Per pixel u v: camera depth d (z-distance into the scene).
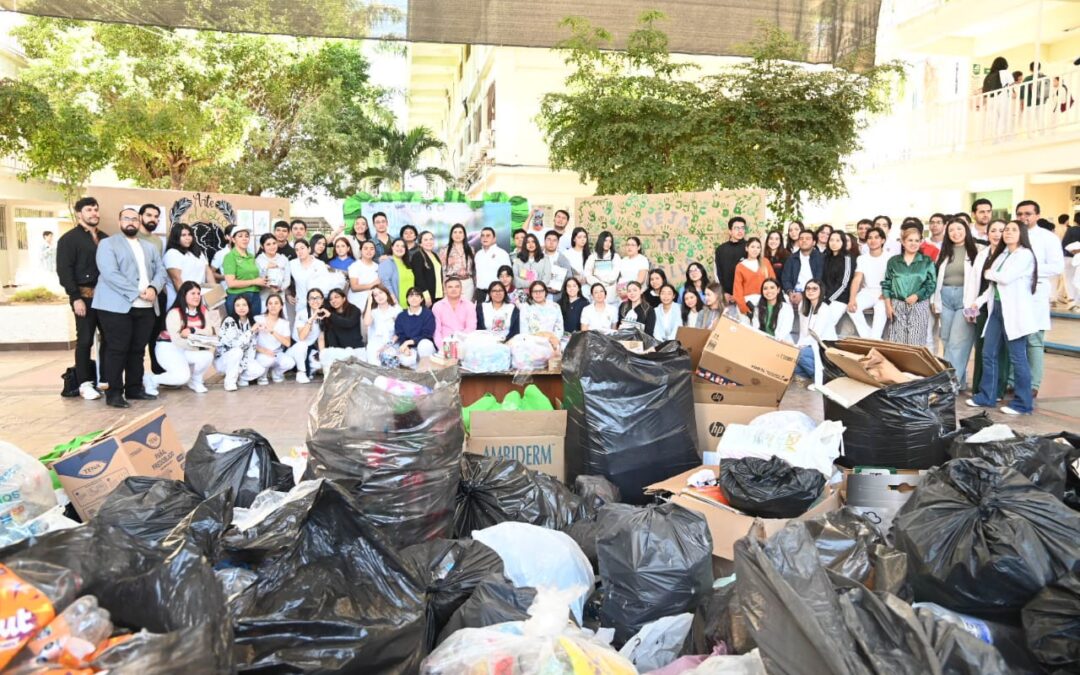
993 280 7.29
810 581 2.09
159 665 1.50
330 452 3.26
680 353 4.55
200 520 2.34
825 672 1.89
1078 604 2.35
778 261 9.75
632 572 2.98
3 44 22.00
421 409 3.34
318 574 2.20
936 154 16.88
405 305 9.75
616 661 2.22
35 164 17.23
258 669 1.95
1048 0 14.55
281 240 10.19
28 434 6.71
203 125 18.64
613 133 13.57
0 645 1.46
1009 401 7.75
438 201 11.50
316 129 21.38
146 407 7.89
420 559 2.90
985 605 2.57
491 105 21.08
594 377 4.35
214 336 8.88
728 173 13.08
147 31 18.19
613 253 9.70
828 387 4.46
